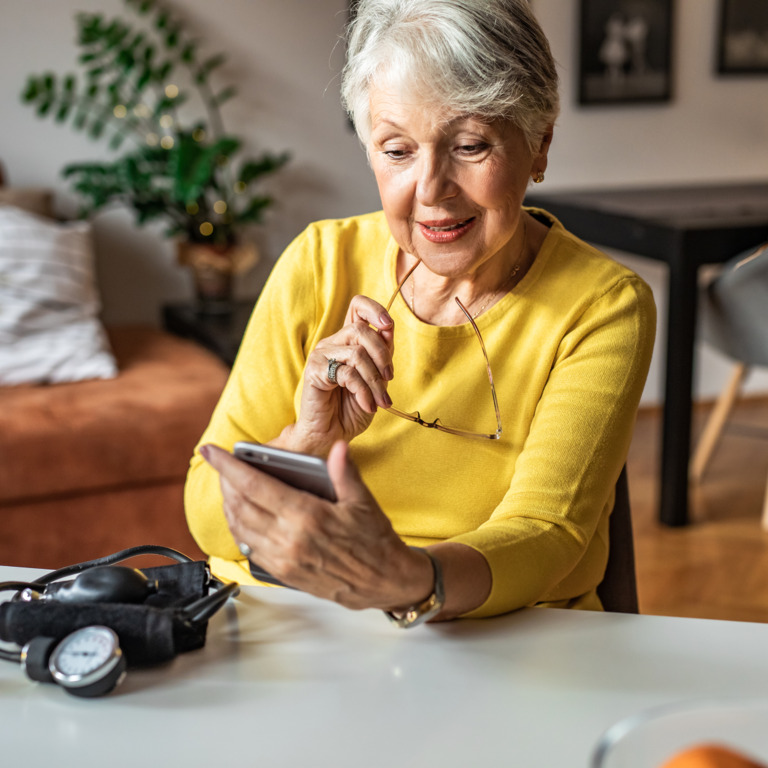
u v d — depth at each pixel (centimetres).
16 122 311
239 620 84
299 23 331
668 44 358
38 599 82
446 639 80
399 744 66
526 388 112
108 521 228
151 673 75
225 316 310
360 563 75
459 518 113
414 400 114
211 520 114
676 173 375
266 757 64
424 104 96
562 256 115
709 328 286
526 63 98
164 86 321
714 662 77
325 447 105
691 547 269
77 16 305
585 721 68
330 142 344
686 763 48
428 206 102
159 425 228
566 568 94
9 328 254
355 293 121
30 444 217
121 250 329
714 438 312
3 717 69
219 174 334
